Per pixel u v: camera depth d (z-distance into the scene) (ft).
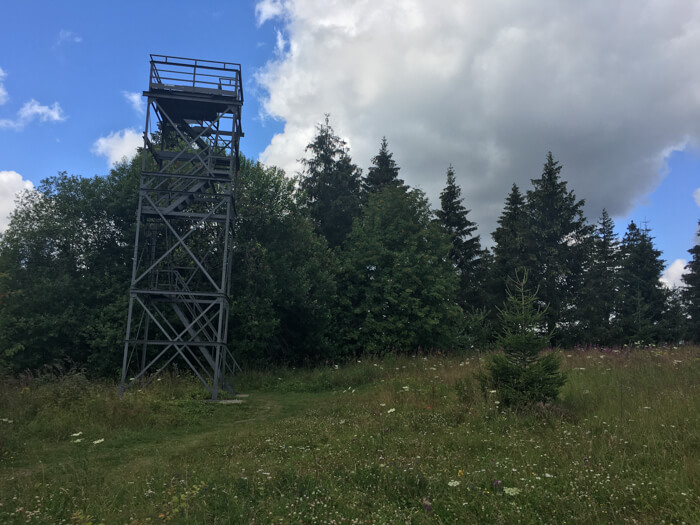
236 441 27.89
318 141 133.18
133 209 71.51
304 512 14.25
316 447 24.17
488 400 29.68
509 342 29.66
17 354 62.69
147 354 68.95
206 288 70.59
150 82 54.60
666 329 130.21
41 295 65.05
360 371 59.62
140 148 78.43
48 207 70.95
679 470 16.35
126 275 71.31
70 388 38.50
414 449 21.44
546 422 25.50
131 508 15.70
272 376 64.54
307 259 83.71
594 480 15.98
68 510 15.90
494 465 17.97
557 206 134.31
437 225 99.30
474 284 142.41
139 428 33.60
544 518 13.46
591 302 123.24
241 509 14.52
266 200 79.36
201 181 58.44
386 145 155.94
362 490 16.28
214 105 56.54
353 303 88.63
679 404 25.41
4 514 15.52
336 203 124.06
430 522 13.44
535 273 123.13
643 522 12.79
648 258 159.12
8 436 27.86
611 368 41.16
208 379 56.85
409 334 82.64
